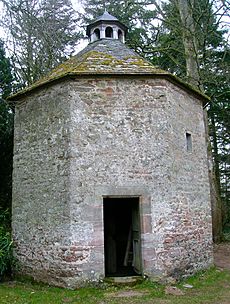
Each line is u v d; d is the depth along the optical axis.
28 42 16.16
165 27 17.75
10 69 14.26
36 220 8.73
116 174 8.27
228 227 21.78
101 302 6.85
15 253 9.25
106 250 10.17
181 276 8.45
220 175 23.81
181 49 16.36
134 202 8.89
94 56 9.27
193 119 10.20
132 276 8.12
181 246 8.59
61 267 7.95
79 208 8.02
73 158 8.19
